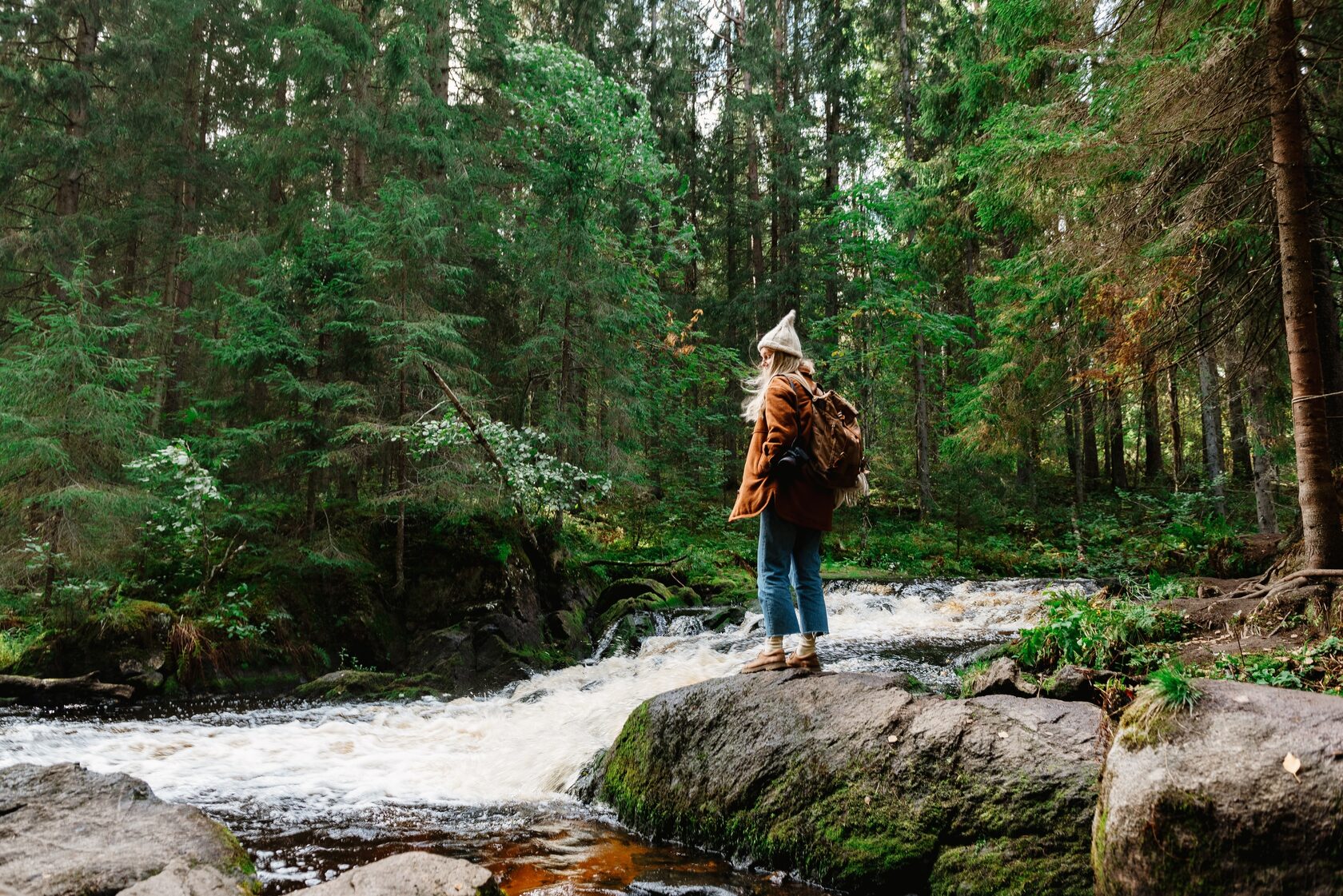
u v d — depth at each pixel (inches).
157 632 312.8
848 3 930.1
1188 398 834.2
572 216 492.4
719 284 1104.8
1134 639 213.6
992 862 107.8
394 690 313.4
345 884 97.6
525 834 143.3
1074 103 288.8
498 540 412.8
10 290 580.7
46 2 577.3
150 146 624.1
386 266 378.0
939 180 653.3
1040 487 877.2
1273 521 510.0
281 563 364.5
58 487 313.9
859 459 155.6
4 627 323.9
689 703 154.5
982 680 152.0
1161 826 86.0
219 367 396.5
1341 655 177.0
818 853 122.5
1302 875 77.4
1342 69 272.2
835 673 150.0
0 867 99.5
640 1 899.4
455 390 408.8
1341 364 309.0
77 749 207.9
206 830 116.9
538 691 305.1
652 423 706.8
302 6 469.1
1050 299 393.4
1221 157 276.2
